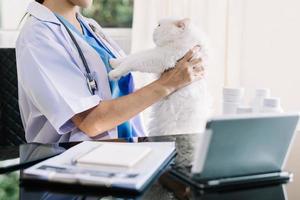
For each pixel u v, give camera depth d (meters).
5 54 1.45
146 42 1.95
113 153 0.72
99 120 1.07
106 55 1.22
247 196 0.59
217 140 0.58
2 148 0.90
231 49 1.82
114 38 2.13
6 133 1.44
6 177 0.69
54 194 0.61
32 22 1.14
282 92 1.73
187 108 1.04
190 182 0.63
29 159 0.80
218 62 1.79
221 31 1.81
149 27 1.93
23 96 1.19
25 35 1.11
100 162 0.66
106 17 2.20
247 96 1.76
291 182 0.65
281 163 0.65
